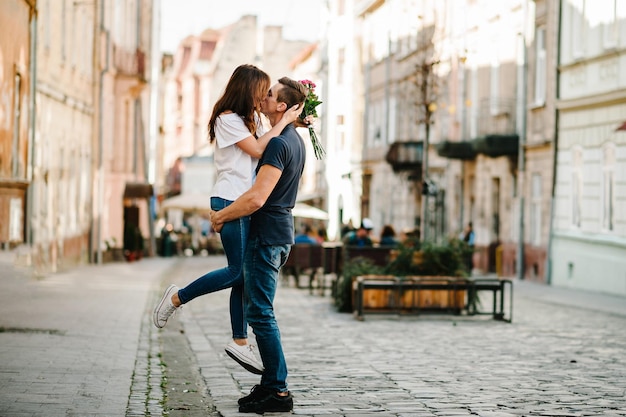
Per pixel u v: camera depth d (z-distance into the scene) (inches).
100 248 1616.6
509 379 439.2
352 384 417.4
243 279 335.6
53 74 1248.2
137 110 2103.8
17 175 983.6
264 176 320.2
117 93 1879.9
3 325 612.7
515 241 1469.0
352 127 2588.6
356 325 693.3
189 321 703.7
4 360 457.4
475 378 440.8
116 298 879.7
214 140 334.0
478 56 1654.8
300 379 431.2
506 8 1517.0
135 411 338.0
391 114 2255.2
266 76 330.6
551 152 1328.7
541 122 1375.5
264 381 339.9
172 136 5032.0
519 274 1419.8
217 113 329.1
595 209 1201.4
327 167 2719.0
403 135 2137.1
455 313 766.5
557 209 1315.2
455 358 514.3
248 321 335.6
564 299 1021.8
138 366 451.5
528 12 1414.9
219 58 4549.7
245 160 328.8
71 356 477.4
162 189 3159.5
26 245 982.4
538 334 647.1
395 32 2199.8
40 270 1135.0
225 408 346.6
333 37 2719.0
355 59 2573.8
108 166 1855.3
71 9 1387.8
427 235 1349.7
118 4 1868.8
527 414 349.4
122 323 655.8
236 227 327.6
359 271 776.9
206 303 872.9
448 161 1812.3
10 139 930.7
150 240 2241.6
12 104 935.0
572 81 1268.5
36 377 408.5
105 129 1829.5
